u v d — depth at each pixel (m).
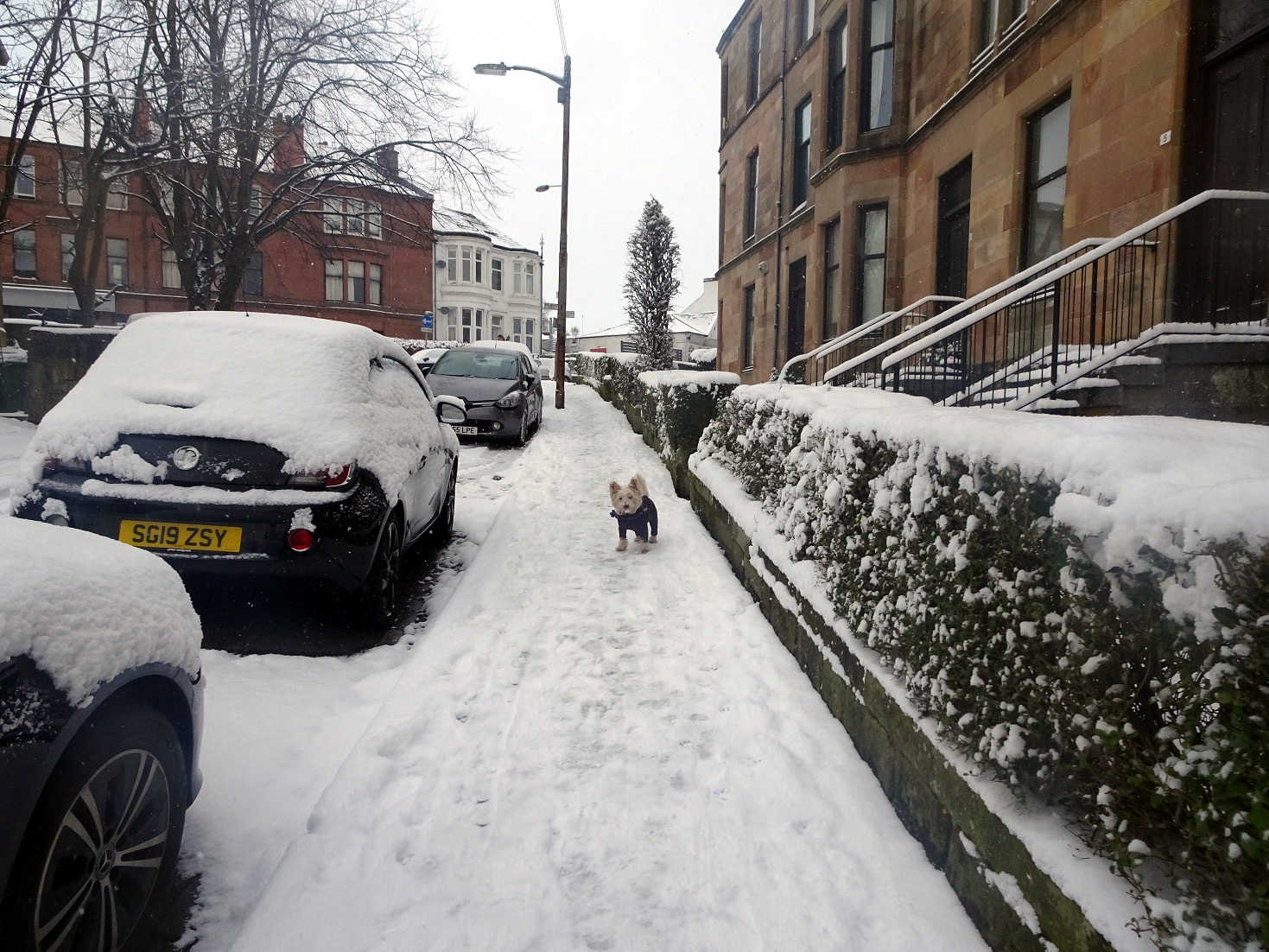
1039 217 9.57
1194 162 7.09
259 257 40.78
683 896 2.35
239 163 17.30
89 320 18.44
